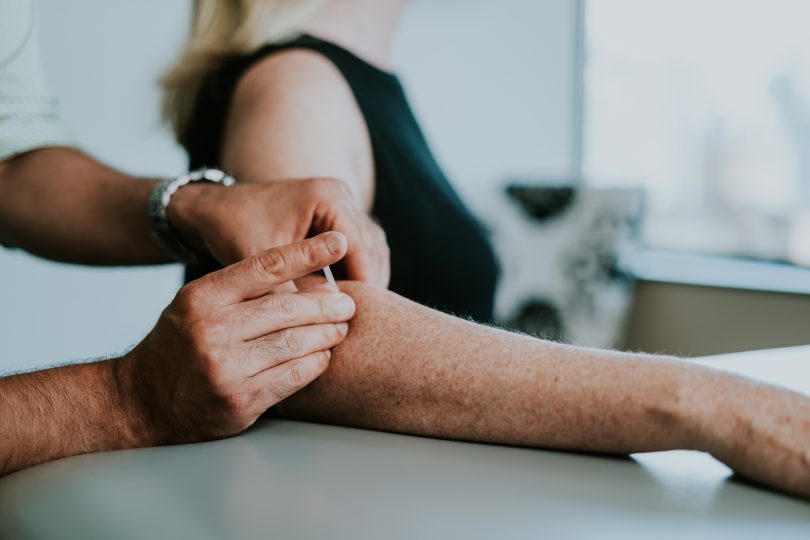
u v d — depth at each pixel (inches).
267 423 23.1
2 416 19.6
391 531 14.4
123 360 21.2
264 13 36.3
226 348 19.6
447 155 108.7
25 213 35.4
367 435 21.5
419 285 39.3
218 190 28.1
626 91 102.1
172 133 39.6
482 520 15.0
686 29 93.2
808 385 24.2
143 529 14.8
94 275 87.1
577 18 106.7
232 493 16.5
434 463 18.7
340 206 25.8
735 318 80.4
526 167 111.9
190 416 20.2
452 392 20.7
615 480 17.3
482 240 42.4
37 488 17.9
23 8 36.3
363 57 39.2
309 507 15.7
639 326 88.7
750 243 88.9
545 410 19.6
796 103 82.4
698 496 16.4
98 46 85.5
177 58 38.7
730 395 18.0
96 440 20.5
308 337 21.2
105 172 35.3
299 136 33.3
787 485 16.4
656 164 98.6
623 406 18.8
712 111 91.0
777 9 83.2
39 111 37.4
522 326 84.7
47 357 85.8
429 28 105.3
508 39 109.7
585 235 83.0
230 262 26.4
